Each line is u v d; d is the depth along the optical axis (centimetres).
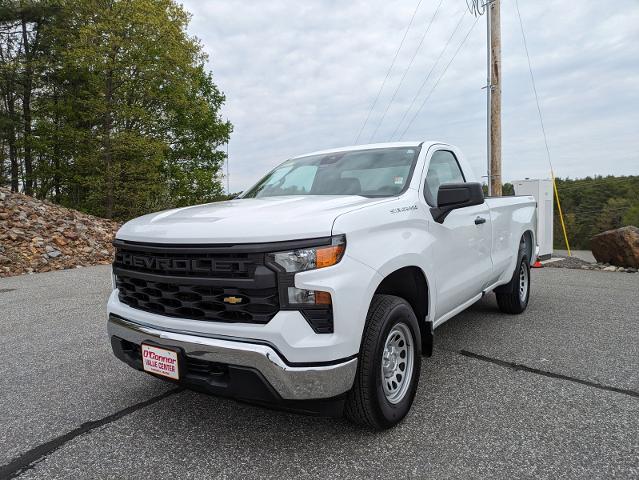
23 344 465
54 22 2491
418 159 352
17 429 284
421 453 245
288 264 222
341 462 238
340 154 404
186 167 3203
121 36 2433
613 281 814
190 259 239
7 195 1340
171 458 247
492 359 394
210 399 324
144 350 258
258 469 234
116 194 2503
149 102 2728
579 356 398
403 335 283
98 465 241
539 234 1086
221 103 3484
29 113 2658
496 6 1020
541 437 258
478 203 309
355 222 245
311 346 221
